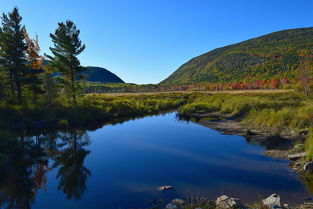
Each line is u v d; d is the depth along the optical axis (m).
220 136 14.58
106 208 5.86
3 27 20.80
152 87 136.75
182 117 24.97
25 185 7.43
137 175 8.20
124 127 19.36
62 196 6.64
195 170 8.54
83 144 13.25
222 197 5.91
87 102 27.27
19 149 11.24
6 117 16.03
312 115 13.89
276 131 13.61
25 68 21.73
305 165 7.69
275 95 40.66
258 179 7.38
